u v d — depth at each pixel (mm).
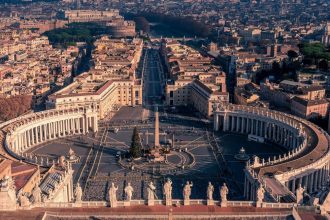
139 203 171125
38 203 167500
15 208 161875
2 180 175625
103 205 169500
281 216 158500
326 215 158500
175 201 171250
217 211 163875
